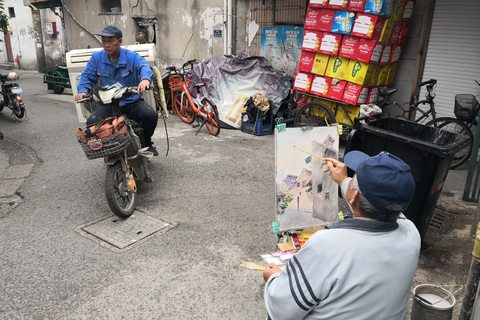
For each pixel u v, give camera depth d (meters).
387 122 3.90
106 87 4.10
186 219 4.05
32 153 6.11
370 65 5.81
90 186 4.84
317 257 1.27
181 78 8.58
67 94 11.64
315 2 6.01
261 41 8.77
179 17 10.35
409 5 6.05
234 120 7.70
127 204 4.18
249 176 5.23
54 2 13.80
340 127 2.68
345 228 1.32
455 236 3.81
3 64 19.23
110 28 4.16
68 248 3.48
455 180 5.26
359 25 5.60
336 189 2.78
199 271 3.18
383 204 1.25
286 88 7.60
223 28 9.36
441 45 6.23
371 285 1.25
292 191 2.65
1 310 2.71
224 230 3.84
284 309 1.33
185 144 6.64
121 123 3.69
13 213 4.14
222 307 2.78
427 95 6.04
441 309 2.11
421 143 3.19
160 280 3.06
